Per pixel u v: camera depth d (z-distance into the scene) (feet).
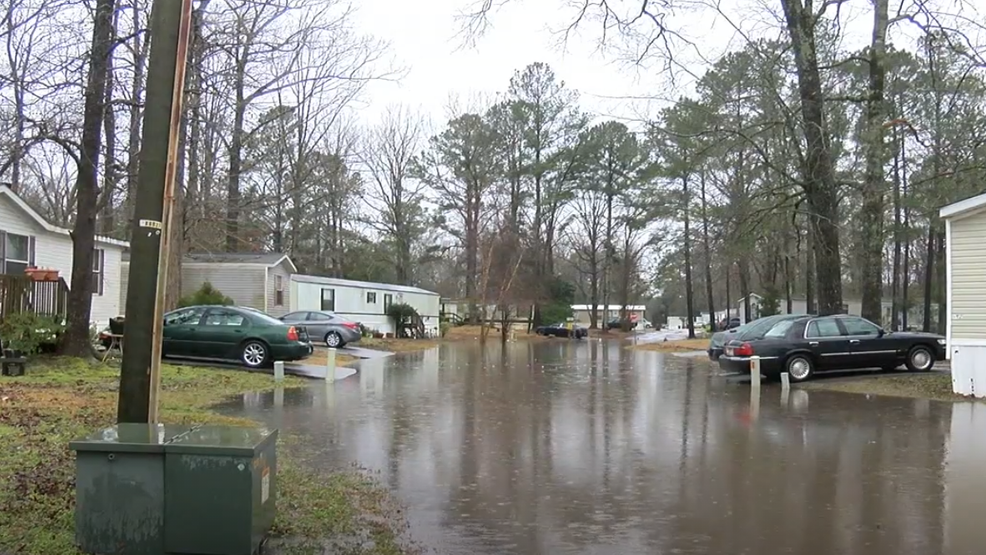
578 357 98.02
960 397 47.24
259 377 55.06
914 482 25.00
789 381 56.80
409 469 26.71
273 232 126.31
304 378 57.47
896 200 93.20
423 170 191.01
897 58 68.13
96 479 15.30
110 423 30.32
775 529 19.88
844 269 157.69
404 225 193.88
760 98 72.74
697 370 74.18
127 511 15.25
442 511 21.36
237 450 15.26
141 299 19.85
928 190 83.05
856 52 67.26
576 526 20.10
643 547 18.42
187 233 87.61
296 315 99.35
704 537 19.21
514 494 23.40
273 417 37.88
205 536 15.21
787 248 131.34
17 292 53.01
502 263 182.91
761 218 69.92
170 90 20.07
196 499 15.21
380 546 17.81
